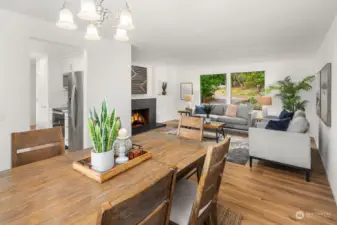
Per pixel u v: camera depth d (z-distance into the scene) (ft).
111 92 12.01
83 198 3.03
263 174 9.21
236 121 18.01
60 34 9.43
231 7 7.29
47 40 8.98
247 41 12.01
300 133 8.85
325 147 9.70
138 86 21.50
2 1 6.85
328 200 7.06
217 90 23.08
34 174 3.89
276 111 19.29
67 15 4.63
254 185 8.17
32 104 20.61
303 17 8.23
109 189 3.32
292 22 8.81
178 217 3.92
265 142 9.61
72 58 14.85
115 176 3.82
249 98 20.90
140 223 2.14
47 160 4.68
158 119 24.26
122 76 12.66
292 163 8.93
